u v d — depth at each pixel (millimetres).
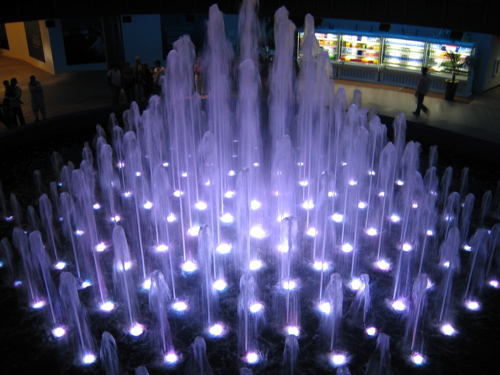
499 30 10773
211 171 8305
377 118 10031
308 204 8000
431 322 5469
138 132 11180
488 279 6207
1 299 5918
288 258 6395
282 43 11453
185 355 5051
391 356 5004
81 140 11172
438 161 9805
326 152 9938
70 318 5578
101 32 18453
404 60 15172
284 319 5504
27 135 10664
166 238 7121
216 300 5840
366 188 8633
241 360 4969
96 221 7629
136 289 6039
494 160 9578
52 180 9117
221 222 7512
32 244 6402
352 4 13000
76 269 6461
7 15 11977
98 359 5016
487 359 4992
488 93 14617
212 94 11219
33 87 11164
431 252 6773
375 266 6449
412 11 12102
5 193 8617
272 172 8875
